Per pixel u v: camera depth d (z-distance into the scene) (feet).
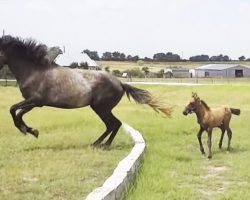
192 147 39.37
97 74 38.24
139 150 32.32
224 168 30.86
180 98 103.71
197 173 28.68
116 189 20.86
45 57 37.11
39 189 23.67
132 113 67.10
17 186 24.23
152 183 24.99
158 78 240.53
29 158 32.14
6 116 56.39
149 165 30.14
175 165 31.14
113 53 492.95
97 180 26.25
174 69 316.40
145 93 39.70
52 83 36.70
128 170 24.45
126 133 45.01
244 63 441.27
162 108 39.81
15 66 36.91
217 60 525.75
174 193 23.34
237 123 53.57
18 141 39.17
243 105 82.94
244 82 191.42
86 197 20.83
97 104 38.09
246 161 32.35
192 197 23.04
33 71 36.81
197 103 35.65
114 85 38.55
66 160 31.60
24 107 36.65
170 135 45.34
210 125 35.24
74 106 37.52
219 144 38.42
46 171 27.89
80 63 235.20
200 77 266.77
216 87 129.18
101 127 48.55
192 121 54.03
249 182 26.58
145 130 48.24
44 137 41.04
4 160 31.35
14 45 36.58
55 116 55.21
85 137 41.42
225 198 22.61
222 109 37.11
